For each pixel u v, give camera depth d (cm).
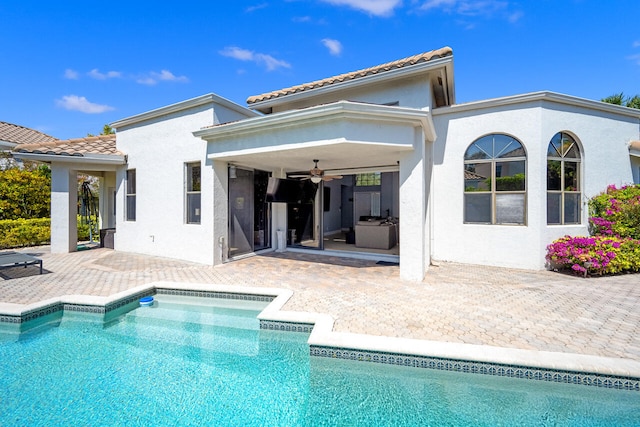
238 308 756
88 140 1497
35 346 568
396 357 461
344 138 735
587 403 402
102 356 535
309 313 603
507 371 428
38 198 1666
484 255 1055
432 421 378
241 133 925
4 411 391
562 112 1014
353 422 379
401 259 865
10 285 816
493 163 1050
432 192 1120
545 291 755
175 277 909
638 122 1145
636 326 542
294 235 1482
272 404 412
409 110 753
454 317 586
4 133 1848
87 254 1302
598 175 1076
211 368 499
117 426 368
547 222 1005
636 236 992
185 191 1157
